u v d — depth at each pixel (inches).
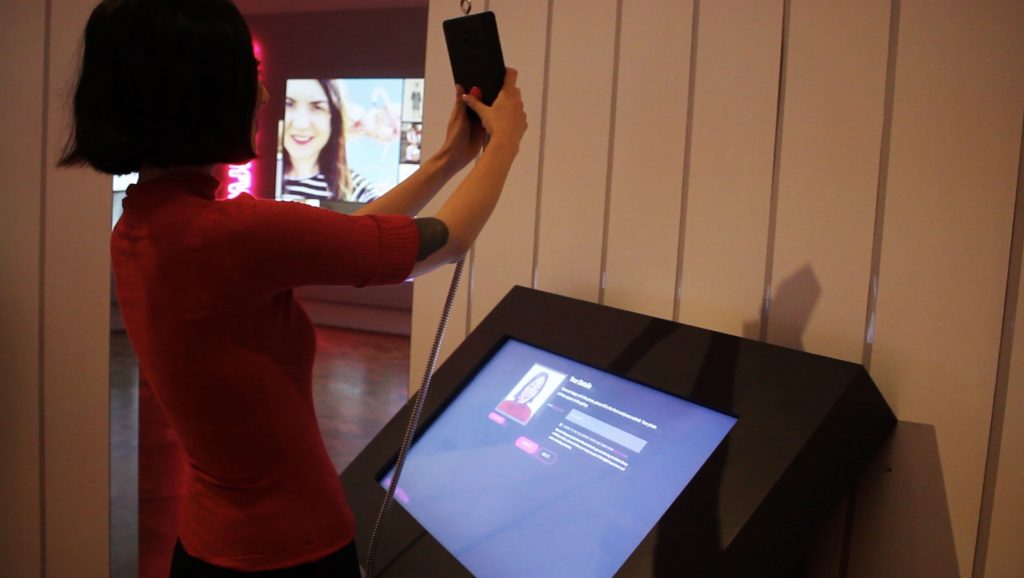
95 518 76.8
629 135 57.7
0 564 78.9
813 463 39.2
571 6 60.0
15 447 77.5
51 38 72.8
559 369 54.1
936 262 44.9
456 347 67.6
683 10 54.8
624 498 43.6
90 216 73.9
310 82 293.1
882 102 46.8
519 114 40.9
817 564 50.1
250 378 32.0
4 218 75.8
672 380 46.4
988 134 43.2
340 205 283.1
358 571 36.8
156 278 30.9
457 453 54.3
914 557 45.8
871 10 47.0
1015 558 42.6
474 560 45.4
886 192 46.7
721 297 53.7
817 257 49.4
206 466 33.7
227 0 32.1
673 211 55.8
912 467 45.8
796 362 42.4
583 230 60.3
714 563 36.5
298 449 33.9
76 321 75.3
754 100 51.9
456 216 35.5
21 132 74.5
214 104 31.3
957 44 44.0
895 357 46.4
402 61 282.0
